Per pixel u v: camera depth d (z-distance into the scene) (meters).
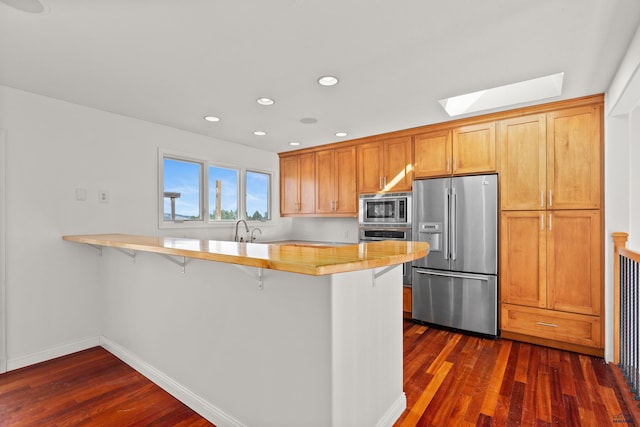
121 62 2.14
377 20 1.67
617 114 2.58
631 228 2.57
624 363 2.39
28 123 2.63
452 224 3.40
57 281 2.80
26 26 1.72
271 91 2.61
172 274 2.22
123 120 3.22
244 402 1.79
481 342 3.11
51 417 1.96
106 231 3.08
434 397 2.15
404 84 2.46
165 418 1.96
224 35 1.82
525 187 3.05
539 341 3.02
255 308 1.72
